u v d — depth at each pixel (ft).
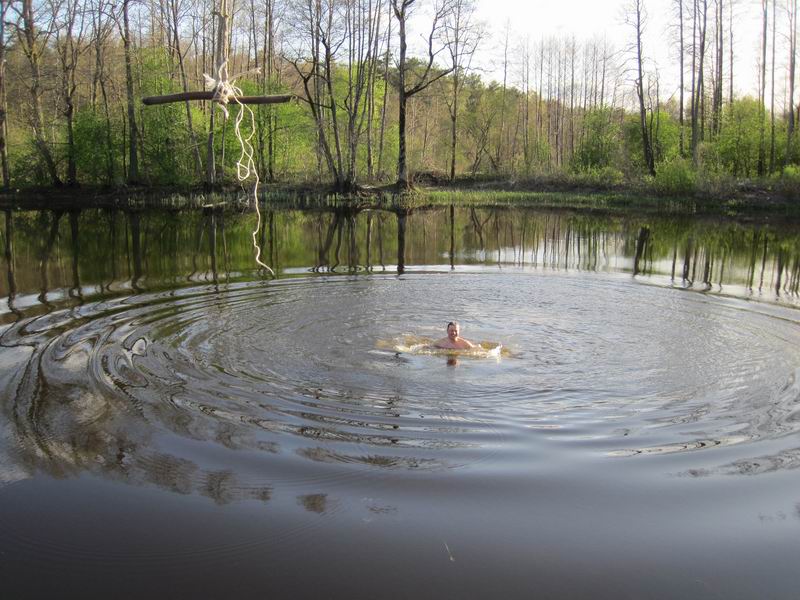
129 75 124.36
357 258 61.62
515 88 215.10
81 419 21.91
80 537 15.48
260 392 24.80
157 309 38.50
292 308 39.68
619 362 29.55
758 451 19.99
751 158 139.74
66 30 122.42
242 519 16.21
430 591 13.66
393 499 17.12
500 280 50.47
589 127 170.91
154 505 16.81
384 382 26.32
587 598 13.52
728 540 15.47
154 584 13.87
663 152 161.99
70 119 125.08
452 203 134.00
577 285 48.67
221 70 18.48
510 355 30.60
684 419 22.68
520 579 14.06
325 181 150.00
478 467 18.85
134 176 128.16
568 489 17.66
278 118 146.00
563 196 139.54
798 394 25.18
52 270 52.26
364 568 14.39
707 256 63.98
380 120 175.01
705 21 134.21
